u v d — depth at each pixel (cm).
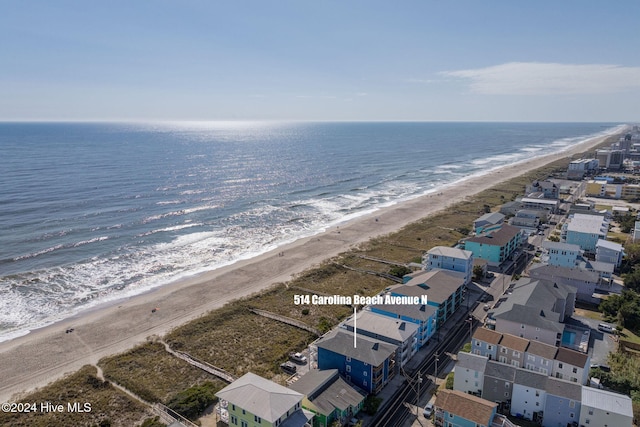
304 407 4953
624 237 11975
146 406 5441
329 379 5391
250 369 6200
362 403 5366
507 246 10606
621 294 8038
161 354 6600
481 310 8056
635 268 9469
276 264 10562
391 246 11919
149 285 9412
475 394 5503
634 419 4847
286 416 4547
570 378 5588
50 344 6919
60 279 9494
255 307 8156
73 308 8281
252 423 4522
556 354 5731
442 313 7475
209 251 11612
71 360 6475
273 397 4616
